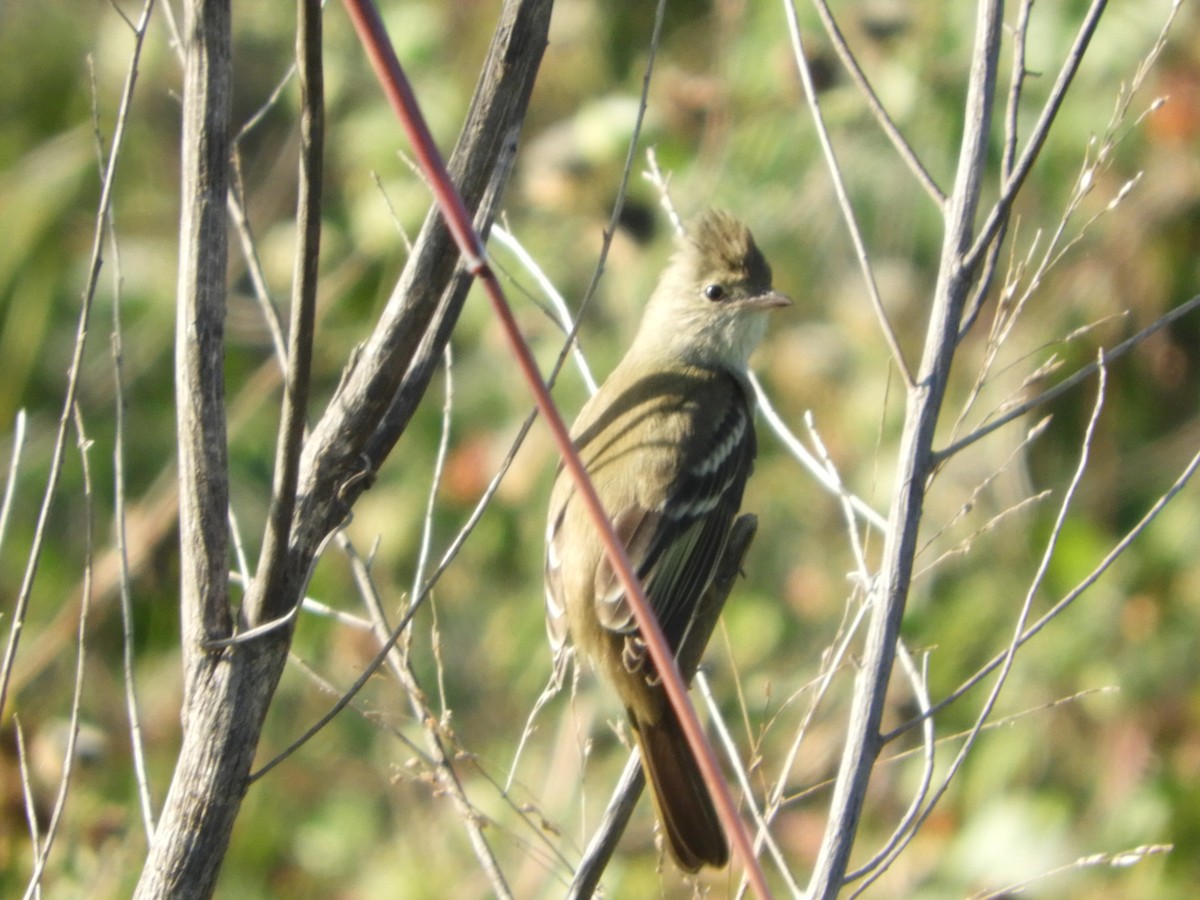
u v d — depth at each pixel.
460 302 5.34
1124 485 11.92
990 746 10.76
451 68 12.48
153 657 11.22
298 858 11.44
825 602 11.29
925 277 11.91
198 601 5.09
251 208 12.34
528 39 5.22
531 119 13.05
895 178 11.72
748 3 12.11
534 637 11.58
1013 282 5.87
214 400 5.06
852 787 5.11
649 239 11.73
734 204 11.73
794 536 11.60
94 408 12.20
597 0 13.23
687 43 13.11
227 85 4.99
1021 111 11.54
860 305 11.73
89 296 5.30
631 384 8.65
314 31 4.37
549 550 7.92
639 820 10.16
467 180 5.23
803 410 11.76
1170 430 12.10
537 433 11.68
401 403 5.34
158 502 11.27
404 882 10.71
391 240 11.98
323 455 5.22
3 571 11.73
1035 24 11.38
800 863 9.90
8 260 12.23
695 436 8.14
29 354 12.12
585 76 13.06
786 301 8.75
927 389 5.45
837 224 11.84
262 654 5.07
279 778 11.58
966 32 11.61
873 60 11.74
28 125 12.78
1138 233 11.76
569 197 11.73
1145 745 10.76
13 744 8.38
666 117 11.98
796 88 11.65
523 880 10.22
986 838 10.43
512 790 10.27
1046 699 10.90
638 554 7.65
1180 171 11.64
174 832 5.04
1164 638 11.11
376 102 12.34
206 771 5.04
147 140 12.62
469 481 11.73
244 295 12.58
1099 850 10.51
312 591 11.41
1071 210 5.87
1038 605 11.15
